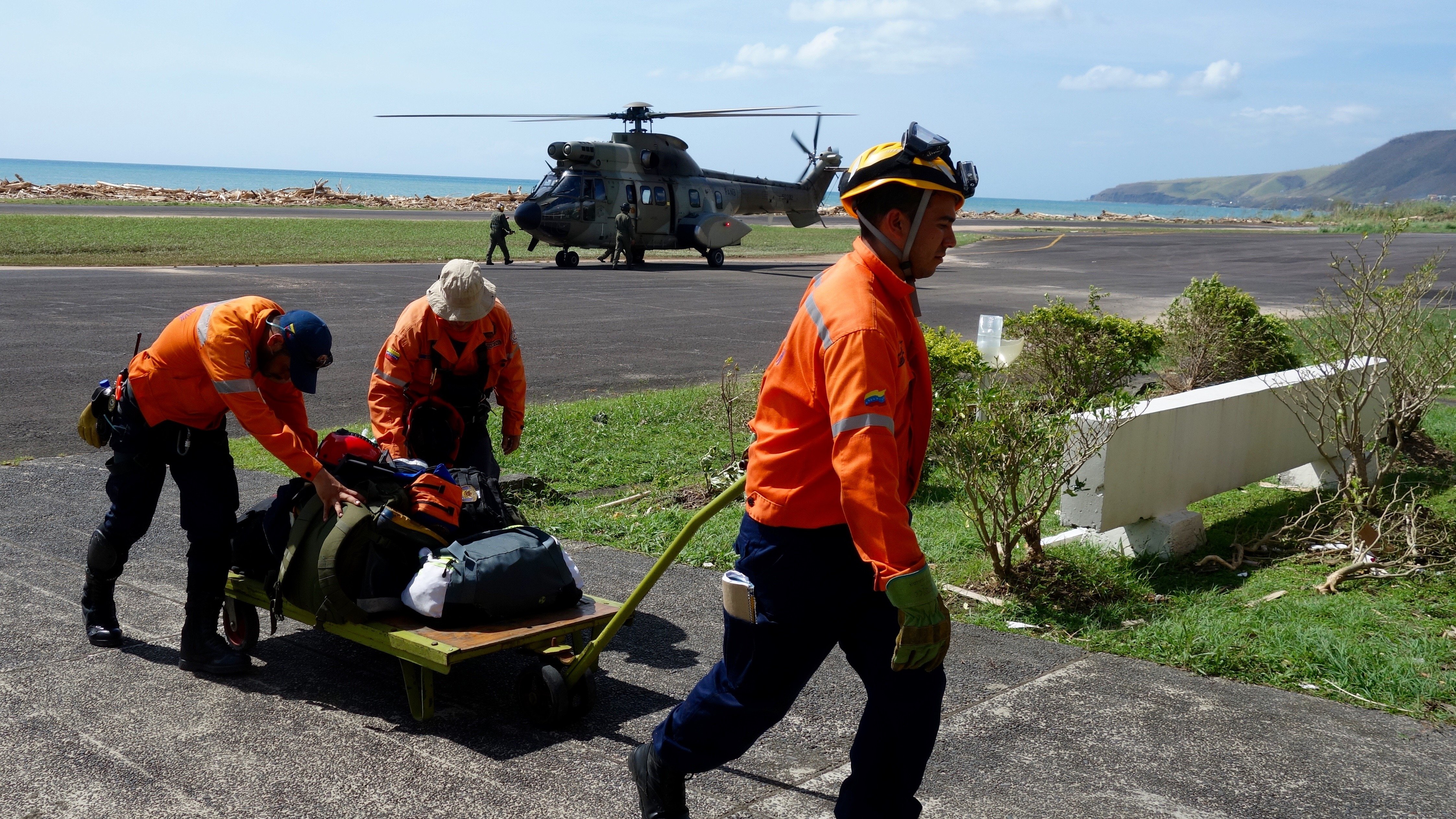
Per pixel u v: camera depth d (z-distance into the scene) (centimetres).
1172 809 312
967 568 564
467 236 4069
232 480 407
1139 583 541
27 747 335
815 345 227
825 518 234
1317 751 353
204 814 296
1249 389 659
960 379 845
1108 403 582
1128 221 9969
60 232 3195
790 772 331
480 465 496
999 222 8731
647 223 3181
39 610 473
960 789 322
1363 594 524
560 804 305
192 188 16888
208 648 399
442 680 402
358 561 369
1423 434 843
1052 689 407
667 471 813
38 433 896
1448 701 395
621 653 437
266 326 379
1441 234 6203
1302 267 3538
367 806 302
